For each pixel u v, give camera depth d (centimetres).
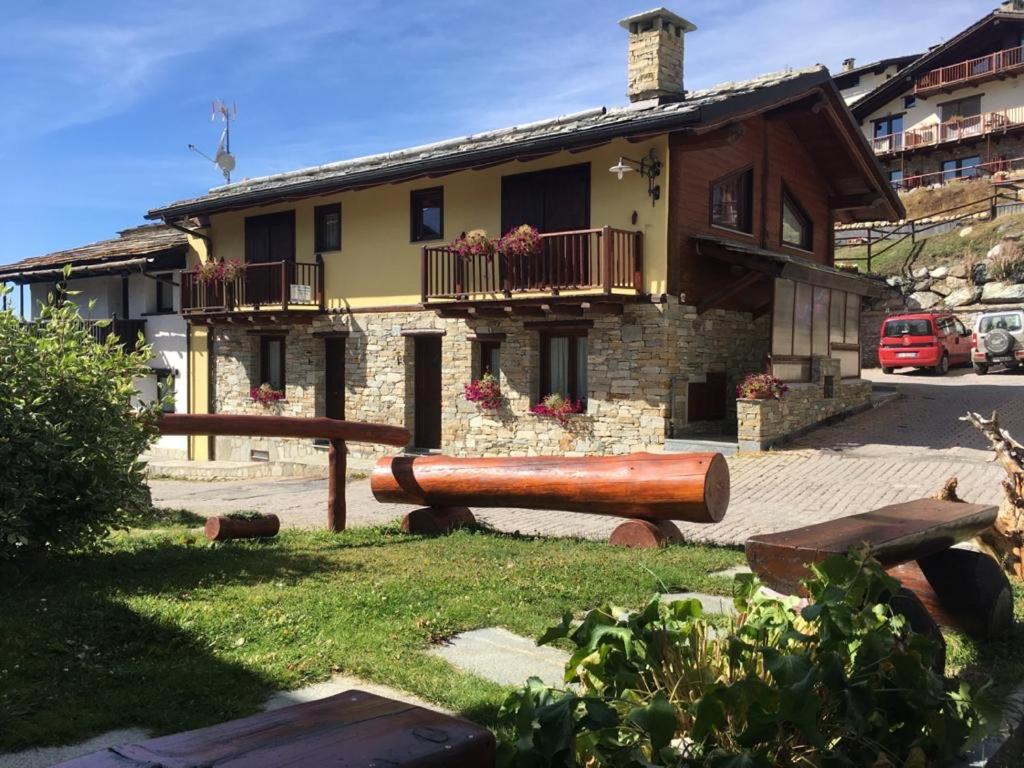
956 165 4269
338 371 2002
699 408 1574
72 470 606
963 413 1738
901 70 4428
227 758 171
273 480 1772
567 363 1631
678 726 269
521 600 540
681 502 696
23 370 594
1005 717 360
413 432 1856
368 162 1914
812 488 1148
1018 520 615
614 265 1474
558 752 242
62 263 2433
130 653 424
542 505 771
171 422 722
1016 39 3997
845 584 311
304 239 2006
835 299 1767
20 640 423
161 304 2352
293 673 395
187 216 2125
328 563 662
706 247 1518
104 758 171
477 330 1712
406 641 449
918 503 545
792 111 1681
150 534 861
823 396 1661
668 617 301
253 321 2003
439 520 845
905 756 284
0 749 310
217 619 475
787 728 268
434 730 190
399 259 1836
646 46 1622
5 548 591
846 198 2008
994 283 2928
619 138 1420
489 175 1695
